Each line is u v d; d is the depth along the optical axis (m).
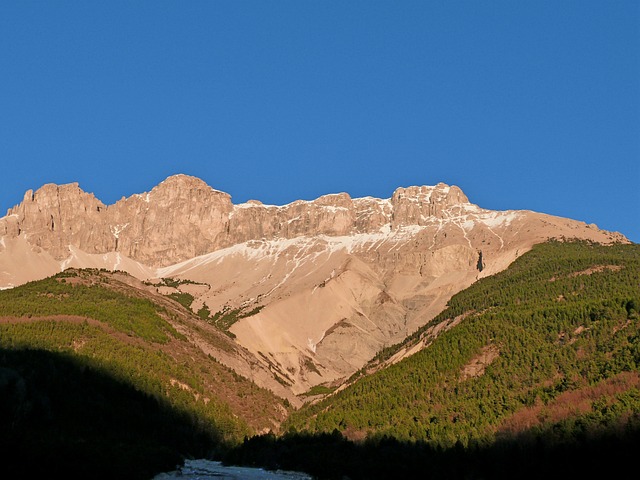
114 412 198.12
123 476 150.25
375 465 180.75
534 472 163.50
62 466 142.88
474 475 170.50
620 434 163.88
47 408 182.12
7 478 133.25
